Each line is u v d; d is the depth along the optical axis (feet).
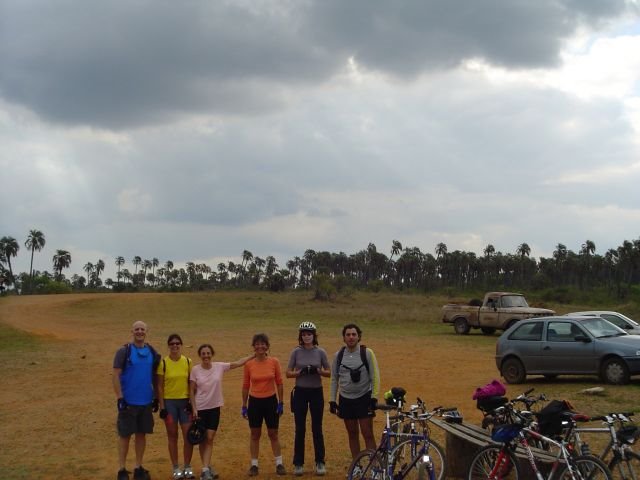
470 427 28.19
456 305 106.42
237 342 95.71
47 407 47.91
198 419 28.66
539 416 23.89
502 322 99.76
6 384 58.95
